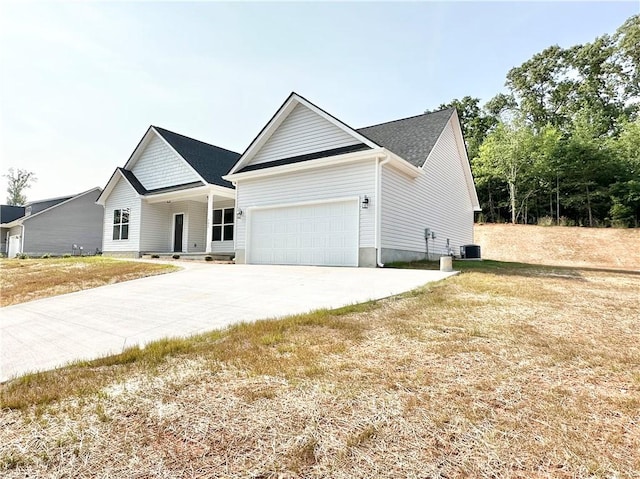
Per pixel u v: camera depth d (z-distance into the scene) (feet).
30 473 6.28
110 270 37.17
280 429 7.36
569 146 96.68
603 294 21.15
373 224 35.27
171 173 59.77
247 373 10.13
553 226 92.89
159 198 58.13
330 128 40.75
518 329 13.85
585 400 8.38
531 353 11.35
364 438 6.97
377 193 35.29
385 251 36.40
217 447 6.86
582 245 78.33
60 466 6.44
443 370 10.11
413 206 43.14
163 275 34.01
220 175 57.67
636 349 11.76
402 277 27.78
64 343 15.06
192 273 34.04
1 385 10.48
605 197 94.07
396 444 6.78
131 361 11.70
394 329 13.91
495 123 122.62
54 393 9.34
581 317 15.80
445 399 8.45
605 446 6.63
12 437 7.40
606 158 93.71
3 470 6.38
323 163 37.99
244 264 42.88
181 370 10.64
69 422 7.91
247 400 8.61
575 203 98.27
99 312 20.66
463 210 62.64
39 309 22.94
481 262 48.01
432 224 48.75
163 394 9.11
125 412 8.27
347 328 14.11
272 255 42.27
